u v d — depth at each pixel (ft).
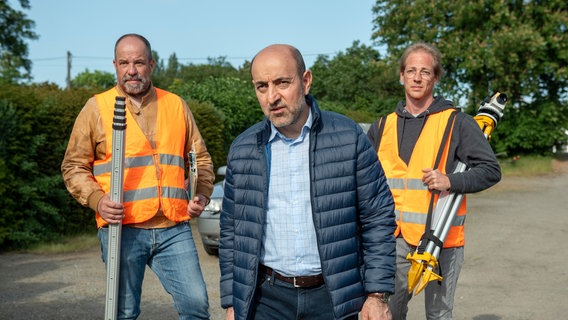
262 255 8.46
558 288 20.98
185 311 11.34
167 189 11.28
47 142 29.81
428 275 10.10
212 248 26.58
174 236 11.35
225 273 8.89
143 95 11.54
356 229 8.31
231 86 49.90
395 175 11.25
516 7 78.23
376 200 8.39
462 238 10.87
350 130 8.33
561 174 72.74
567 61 77.00
